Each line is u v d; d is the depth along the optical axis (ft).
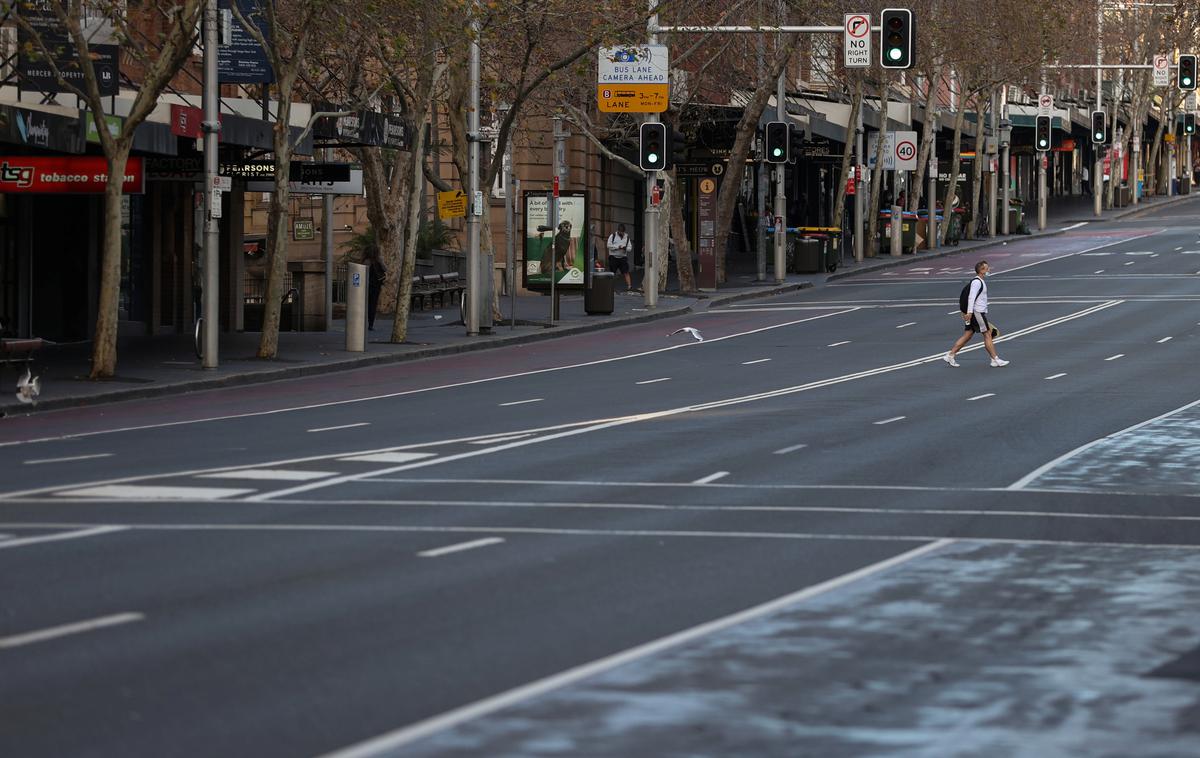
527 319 380.58
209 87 268.21
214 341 268.00
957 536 121.90
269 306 287.48
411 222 324.60
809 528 124.88
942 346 310.45
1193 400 225.76
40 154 312.29
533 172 485.97
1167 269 493.36
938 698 72.02
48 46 254.68
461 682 74.79
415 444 179.52
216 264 268.62
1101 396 230.68
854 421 202.28
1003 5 651.25
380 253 377.50
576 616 90.27
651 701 71.20
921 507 136.67
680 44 467.93
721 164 495.82
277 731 66.33
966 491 146.41
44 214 320.91
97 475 152.76
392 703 70.95
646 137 396.57
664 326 373.81
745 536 120.57
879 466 162.71
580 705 70.49
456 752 63.21
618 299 441.27
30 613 89.97
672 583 100.99
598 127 437.99
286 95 286.46
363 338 305.32
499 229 483.51
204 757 62.75
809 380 256.52
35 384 217.77
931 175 654.12
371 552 111.55
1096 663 79.20
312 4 279.90
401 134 351.46
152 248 347.15
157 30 321.52
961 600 96.02
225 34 299.17
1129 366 271.90
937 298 424.46
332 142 348.18
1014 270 517.14
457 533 120.37
